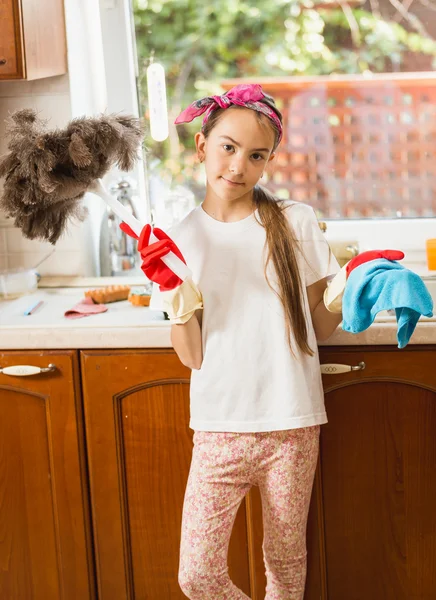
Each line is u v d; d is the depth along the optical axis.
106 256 2.39
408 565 1.88
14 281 2.19
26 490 1.94
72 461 1.91
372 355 1.78
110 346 1.84
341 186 2.41
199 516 1.66
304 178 2.41
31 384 1.88
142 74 2.41
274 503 1.66
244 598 1.71
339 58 2.32
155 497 1.91
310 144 2.39
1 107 2.32
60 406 1.88
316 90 2.35
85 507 1.93
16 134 1.57
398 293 1.39
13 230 2.38
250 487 1.71
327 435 1.83
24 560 1.98
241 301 1.63
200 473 1.67
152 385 1.85
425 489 1.84
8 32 1.97
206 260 1.64
